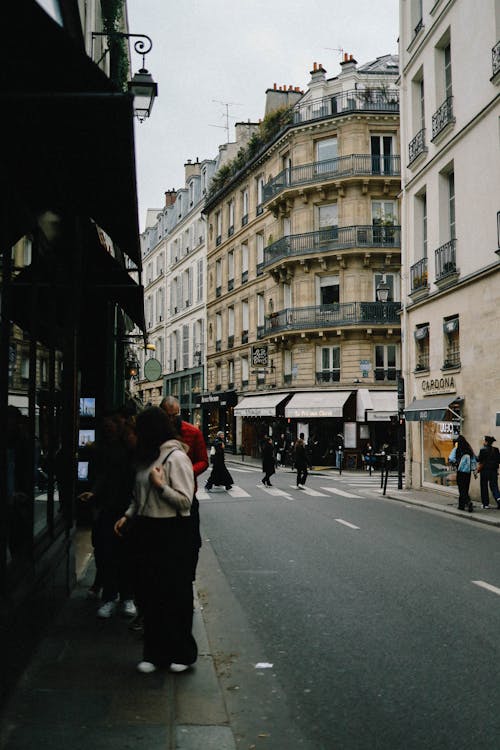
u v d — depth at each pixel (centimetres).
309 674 494
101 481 663
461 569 897
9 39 363
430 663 519
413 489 2275
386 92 3659
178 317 5881
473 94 1847
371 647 560
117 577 627
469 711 425
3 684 397
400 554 1012
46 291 607
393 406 3416
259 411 3850
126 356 2852
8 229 463
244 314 4497
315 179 3647
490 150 1748
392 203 3616
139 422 498
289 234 3878
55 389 655
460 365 1919
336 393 3522
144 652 485
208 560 963
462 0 1906
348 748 372
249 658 531
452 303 1981
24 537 499
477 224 1823
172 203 6456
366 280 3559
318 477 2973
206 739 373
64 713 401
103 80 405
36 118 449
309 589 778
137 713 405
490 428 1747
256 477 2880
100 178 571
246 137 5016
